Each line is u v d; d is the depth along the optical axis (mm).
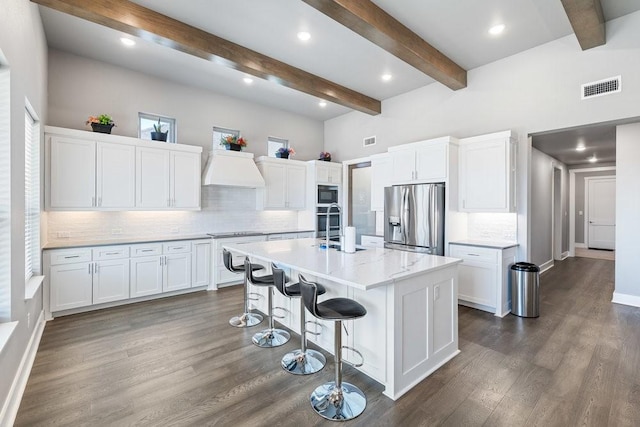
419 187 4391
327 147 6934
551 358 2588
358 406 1978
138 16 3012
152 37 3189
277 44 3771
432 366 2412
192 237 4637
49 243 3785
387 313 2125
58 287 3486
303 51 3941
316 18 3264
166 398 2072
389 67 4402
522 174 4016
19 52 2162
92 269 3723
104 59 4145
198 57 3770
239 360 2584
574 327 3248
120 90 4352
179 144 4582
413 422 1849
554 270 6012
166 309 3852
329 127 6895
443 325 2531
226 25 3371
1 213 1922
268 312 3316
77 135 3721
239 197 5617
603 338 2959
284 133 6312
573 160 7191
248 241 5129
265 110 6004
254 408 1977
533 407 1971
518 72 4020
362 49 3902
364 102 5434
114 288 3887
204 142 5188
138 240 4184
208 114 5234
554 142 5273
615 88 3330
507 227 4168
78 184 3725
